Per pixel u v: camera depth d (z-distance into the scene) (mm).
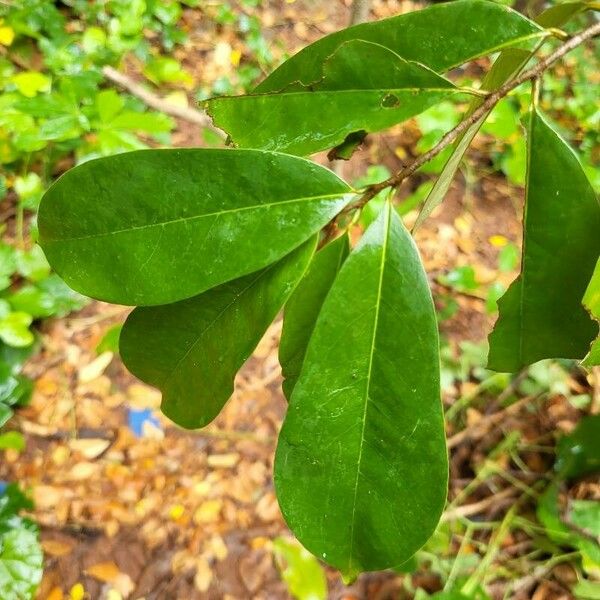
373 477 183
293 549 658
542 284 210
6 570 580
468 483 716
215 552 659
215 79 1099
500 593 632
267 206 177
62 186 175
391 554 184
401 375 180
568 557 642
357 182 940
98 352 731
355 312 180
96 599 621
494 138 1044
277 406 774
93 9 1059
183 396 219
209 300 204
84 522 662
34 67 971
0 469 682
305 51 209
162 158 173
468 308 865
